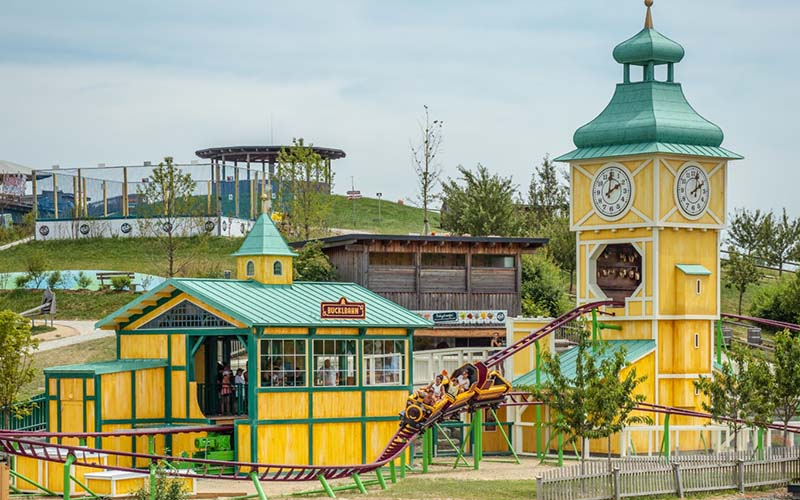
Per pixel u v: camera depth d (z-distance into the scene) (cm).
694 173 7400
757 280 11575
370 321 5991
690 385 7256
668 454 6581
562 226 12056
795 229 12925
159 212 11269
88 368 5809
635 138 7356
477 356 7650
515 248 8738
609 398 5581
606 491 5200
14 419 6419
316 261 8506
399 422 6062
